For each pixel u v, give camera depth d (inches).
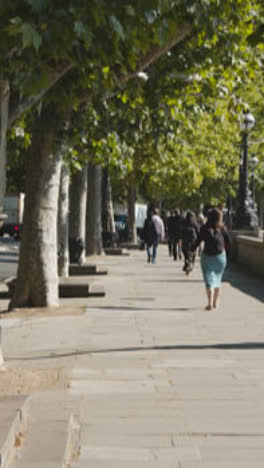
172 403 280.1
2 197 311.3
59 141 543.2
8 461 197.9
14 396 248.7
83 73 374.0
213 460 216.5
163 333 450.0
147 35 353.1
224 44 547.5
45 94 380.5
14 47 293.7
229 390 301.1
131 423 253.1
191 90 632.4
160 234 1144.8
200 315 537.0
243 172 1274.6
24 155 826.8
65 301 617.6
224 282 825.5
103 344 411.2
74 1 276.1
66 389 301.7
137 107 633.6
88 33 273.6
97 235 1286.9
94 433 241.6
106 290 716.0
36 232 564.4
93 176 1253.1
